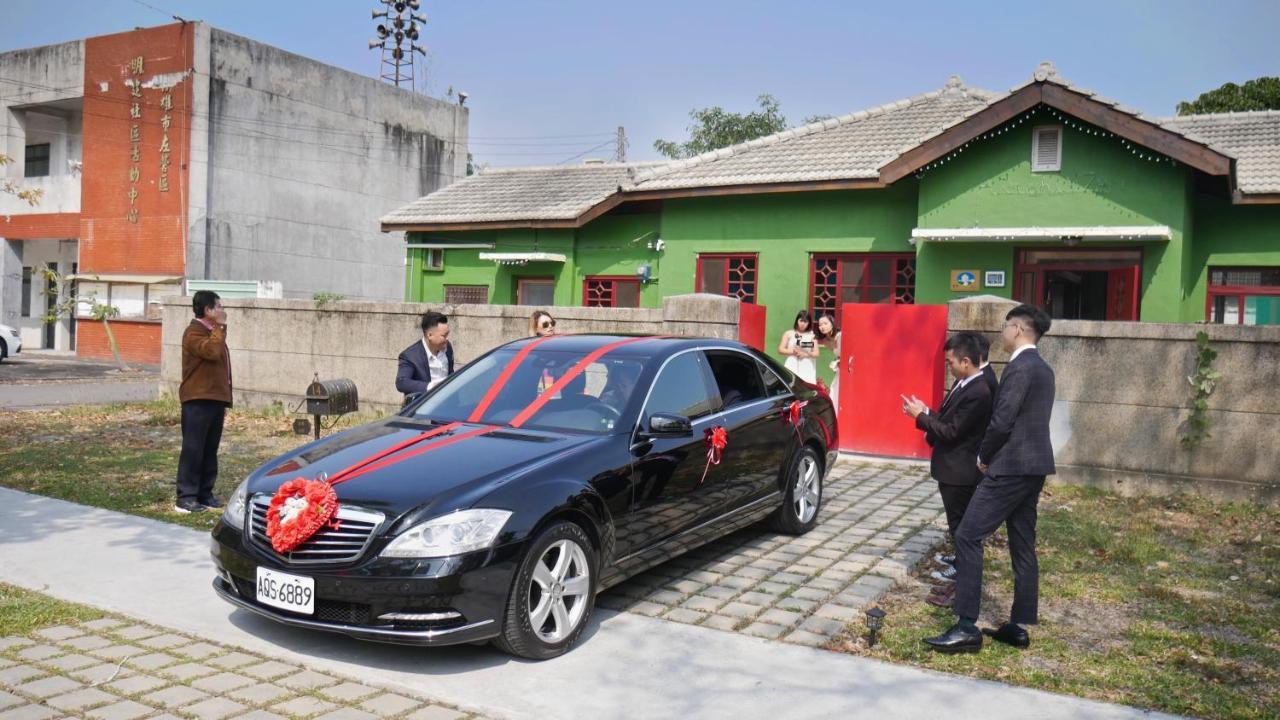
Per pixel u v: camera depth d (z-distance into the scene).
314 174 27.69
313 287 27.75
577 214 16.23
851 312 10.95
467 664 4.55
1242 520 7.96
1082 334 9.10
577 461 5.01
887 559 6.59
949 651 4.83
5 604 5.23
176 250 24.70
